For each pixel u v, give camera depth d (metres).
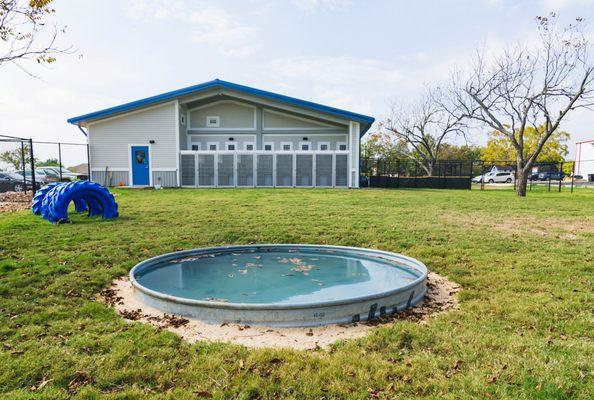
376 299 3.81
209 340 3.25
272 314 3.54
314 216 10.08
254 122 23.55
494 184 39.19
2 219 9.27
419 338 3.28
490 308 4.05
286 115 23.44
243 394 2.49
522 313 3.88
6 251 6.14
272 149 23.61
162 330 3.41
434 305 4.25
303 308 3.55
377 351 3.08
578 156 51.78
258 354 2.96
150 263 5.49
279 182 21.45
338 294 4.46
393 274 5.34
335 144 23.44
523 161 19.31
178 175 21.45
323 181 21.48
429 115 36.12
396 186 25.58
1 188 19.89
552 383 2.59
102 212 9.70
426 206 12.80
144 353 2.98
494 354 2.99
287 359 2.90
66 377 2.66
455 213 11.21
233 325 3.56
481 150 55.66
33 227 8.22
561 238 7.74
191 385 2.59
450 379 2.66
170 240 7.23
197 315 3.70
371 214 10.58
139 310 3.96
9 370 2.72
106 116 21.09
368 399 2.46
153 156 21.48
